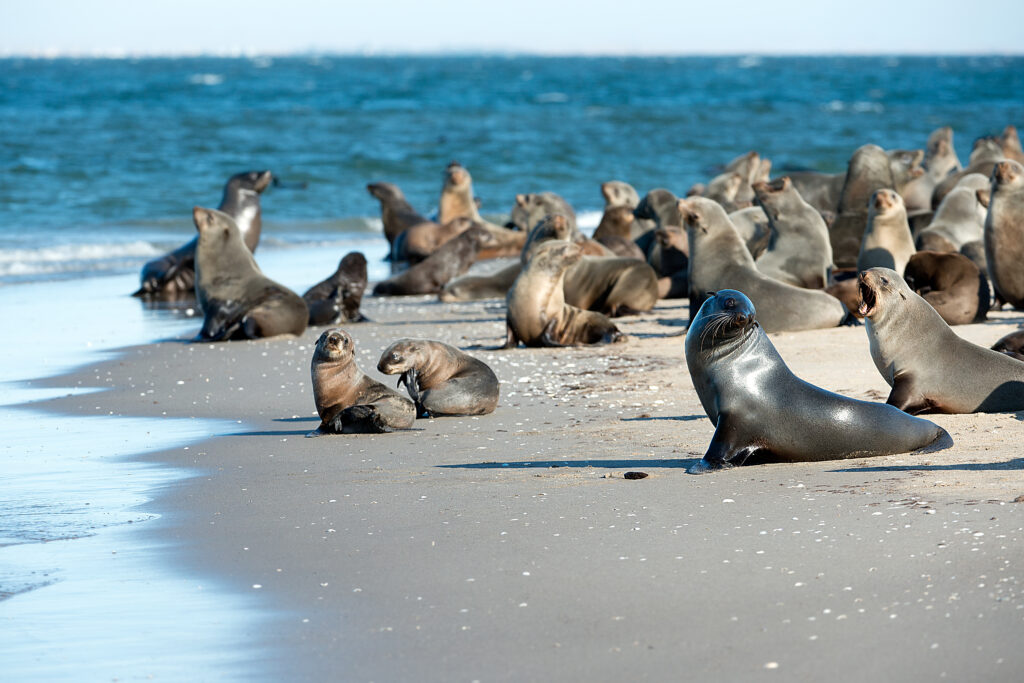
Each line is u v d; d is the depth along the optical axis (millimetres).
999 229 53031
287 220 120875
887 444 27188
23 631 18156
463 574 20016
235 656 16938
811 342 47219
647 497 24453
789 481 25297
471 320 62125
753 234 69812
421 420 35844
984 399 32219
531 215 83312
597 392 39438
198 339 55250
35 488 27922
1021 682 14750
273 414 37969
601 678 15531
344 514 24359
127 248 96688
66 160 155875
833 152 182000
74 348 53594
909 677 15016
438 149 180000
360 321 61938
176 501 26219
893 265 57156
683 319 59000
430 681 15750
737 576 19125
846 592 18062
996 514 21391
